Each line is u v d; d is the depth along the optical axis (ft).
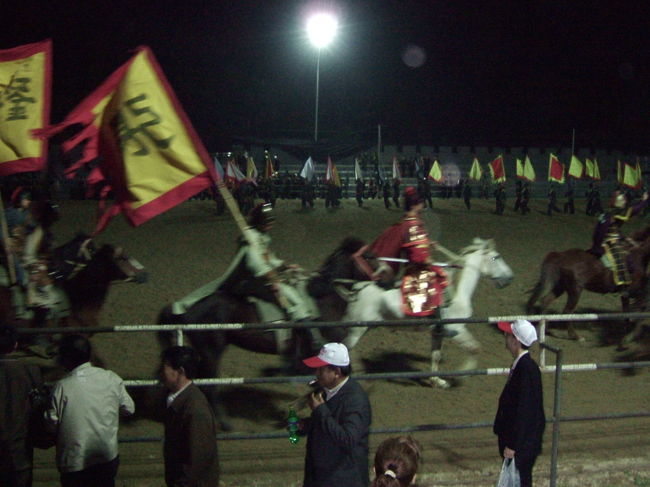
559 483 23.62
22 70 26.50
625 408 31.37
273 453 25.68
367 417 15.72
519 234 100.17
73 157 117.39
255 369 36.58
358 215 113.70
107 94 24.95
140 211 23.73
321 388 16.37
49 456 25.43
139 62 23.95
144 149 23.85
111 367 35.81
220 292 28.04
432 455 25.58
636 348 40.91
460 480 23.58
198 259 70.28
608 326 46.21
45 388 19.06
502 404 19.19
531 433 18.35
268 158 129.08
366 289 31.68
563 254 43.11
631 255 41.98
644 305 40.22
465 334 34.17
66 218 97.50
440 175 135.23
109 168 24.22
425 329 36.01
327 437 15.58
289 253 76.48
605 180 158.61
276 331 28.07
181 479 15.58
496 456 25.54
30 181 111.96
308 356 29.45
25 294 30.96
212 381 22.82
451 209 124.06
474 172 138.82
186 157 23.85
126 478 23.47
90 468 17.13
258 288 27.84
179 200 23.97
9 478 16.80
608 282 41.96
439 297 31.78
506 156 156.25
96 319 33.63
